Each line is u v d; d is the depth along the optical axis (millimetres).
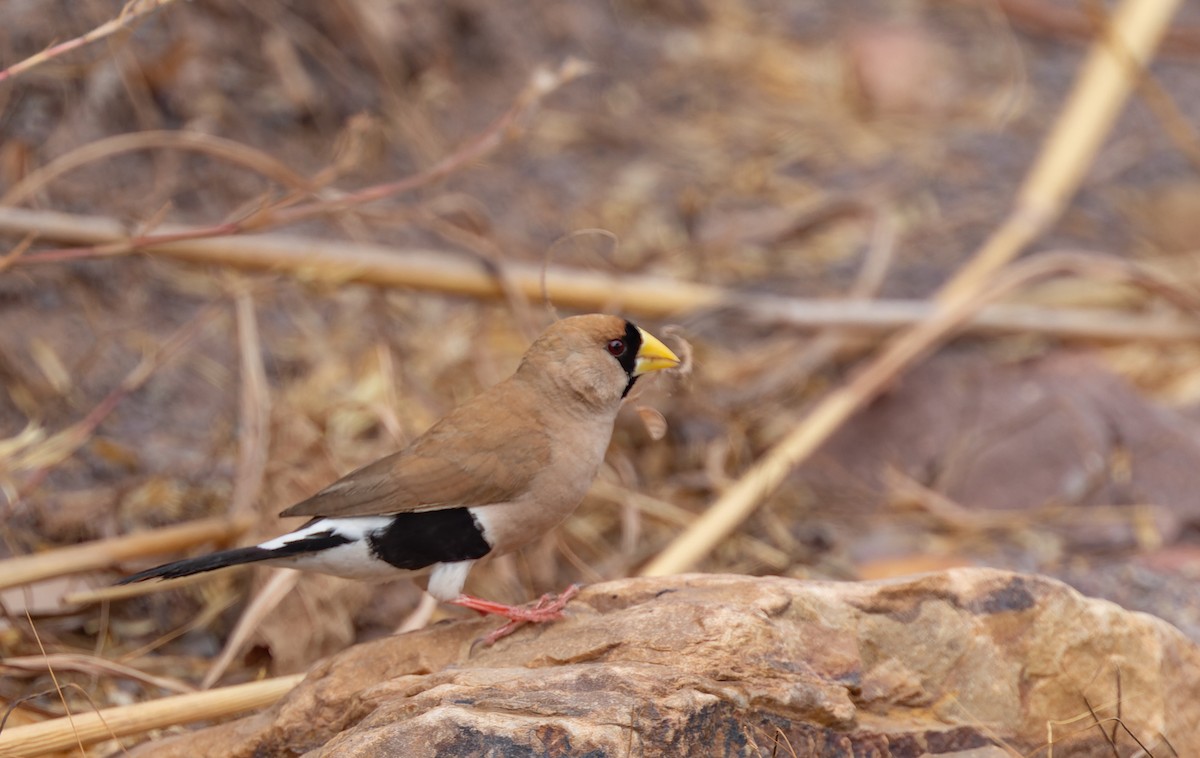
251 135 13789
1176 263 14914
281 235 12906
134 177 12750
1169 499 11375
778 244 15031
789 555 10500
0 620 8445
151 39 13570
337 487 6906
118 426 10789
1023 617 6562
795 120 17234
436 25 16172
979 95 18203
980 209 15719
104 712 6980
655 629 6102
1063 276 14477
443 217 13531
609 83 17203
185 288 12523
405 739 5418
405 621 8984
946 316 12273
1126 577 10234
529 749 5375
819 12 19953
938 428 12086
